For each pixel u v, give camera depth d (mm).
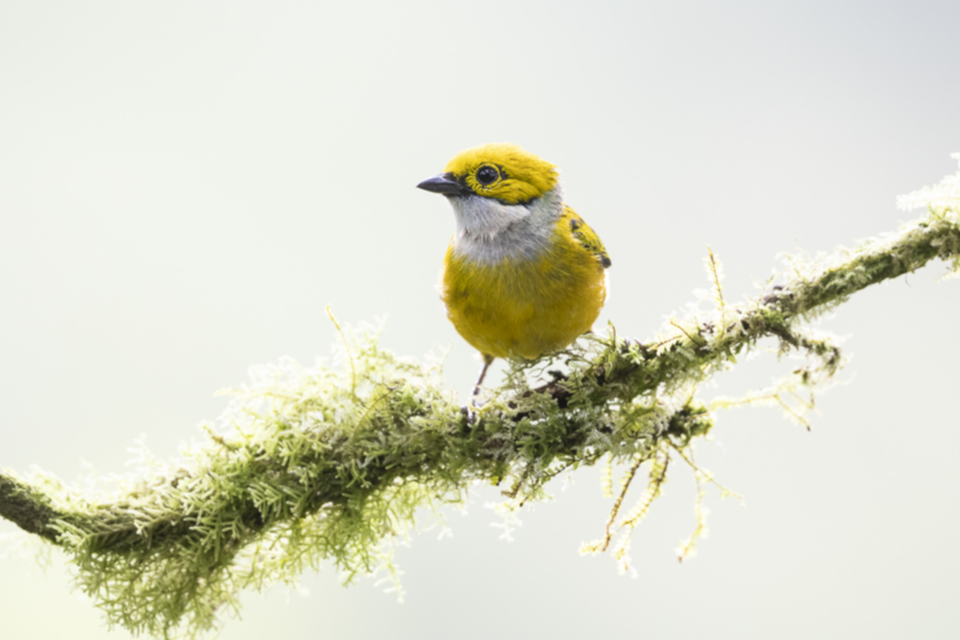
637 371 7445
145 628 6637
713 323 7555
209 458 6691
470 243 8750
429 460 7012
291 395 6848
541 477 7301
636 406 7539
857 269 7715
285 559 6906
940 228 7762
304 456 6785
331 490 6852
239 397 6836
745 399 8164
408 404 6973
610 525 8102
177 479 6703
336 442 6852
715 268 7539
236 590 6898
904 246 7785
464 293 8727
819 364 8016
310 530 6938
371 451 6824
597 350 7516
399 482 7184
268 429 6777
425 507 7195
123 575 6566
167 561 6668
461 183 8727
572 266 8508
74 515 6453
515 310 8570
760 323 7594
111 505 6559
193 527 6500
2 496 6379
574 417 7340
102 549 6527
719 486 8359
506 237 8578
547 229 8594
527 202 8625
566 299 8531
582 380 7402
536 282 8484
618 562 8211
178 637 6832
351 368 6945
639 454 8023
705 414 8133
